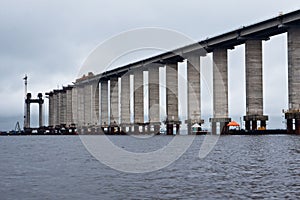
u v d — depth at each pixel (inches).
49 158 2060.8
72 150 2812.5
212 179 1176.8
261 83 4682.6
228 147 2728.8
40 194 979.9
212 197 914.7
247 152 2236.7
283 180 1123.3
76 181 1170.6
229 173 1306.6
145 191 997.2
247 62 4702.3
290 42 4220.0
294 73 4185.5
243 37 4719.5
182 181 1148.5
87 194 968.3
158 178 1214.3
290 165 1501.0
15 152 2699.3
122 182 1139.3
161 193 969.5
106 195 952.3
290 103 4220.0
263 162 1640.0
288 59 4247.0
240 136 4601.4
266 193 940.6
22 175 1337.4
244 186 1039.6
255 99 4670.3
